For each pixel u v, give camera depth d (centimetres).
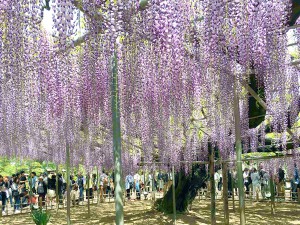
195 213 1266
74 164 1484
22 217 1361
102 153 1307
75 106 647
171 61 432
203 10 416
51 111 686
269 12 413
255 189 1697
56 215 1373
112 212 1444
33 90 566
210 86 552
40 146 1359
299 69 769
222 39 411
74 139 976
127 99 562
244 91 826
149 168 1315
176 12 420
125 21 385
